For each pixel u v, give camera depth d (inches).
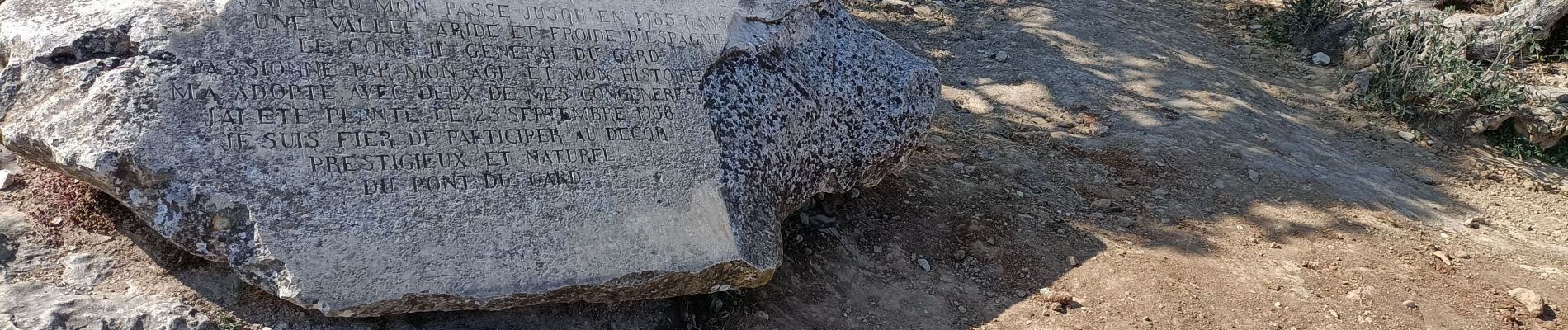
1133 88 279.4
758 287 162.1
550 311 142.8
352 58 132.5
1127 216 203.9
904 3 333.1
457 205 130.1
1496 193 240.4
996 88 272.1
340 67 131.3
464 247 128.7
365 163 127.6
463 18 141.9
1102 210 206.4
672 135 148.9
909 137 180.9
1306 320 166.6
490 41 142.2
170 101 122.1
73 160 118.5
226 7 129.1
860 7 325.7
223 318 128.6
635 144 145.3
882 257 177.8
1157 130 249.0
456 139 133.5
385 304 124.3
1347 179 233.3
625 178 141.8
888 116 177.6
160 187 120.3
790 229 179.3
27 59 126.0
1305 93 291.7
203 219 120.7
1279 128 263.0
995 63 290.2
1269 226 203.9
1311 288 177.5
